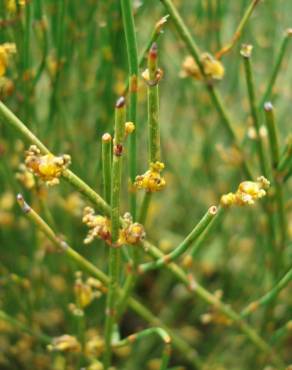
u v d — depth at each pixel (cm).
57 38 22
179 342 27
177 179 33
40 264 26
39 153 16
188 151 33
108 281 20
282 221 23
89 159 27
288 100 32
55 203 29
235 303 31
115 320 21
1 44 21
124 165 29
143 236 17
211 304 22
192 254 21
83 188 16
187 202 34
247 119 27
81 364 24
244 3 26
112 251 18
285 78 32
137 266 19
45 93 30
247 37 29
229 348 32
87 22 24
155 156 16
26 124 22
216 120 29
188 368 32
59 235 22
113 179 16
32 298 28
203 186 32
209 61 21
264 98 22
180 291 34
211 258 32
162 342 32
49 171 16
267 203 23
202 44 27
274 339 25
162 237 34
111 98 24
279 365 25
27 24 20
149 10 28
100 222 17
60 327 30
